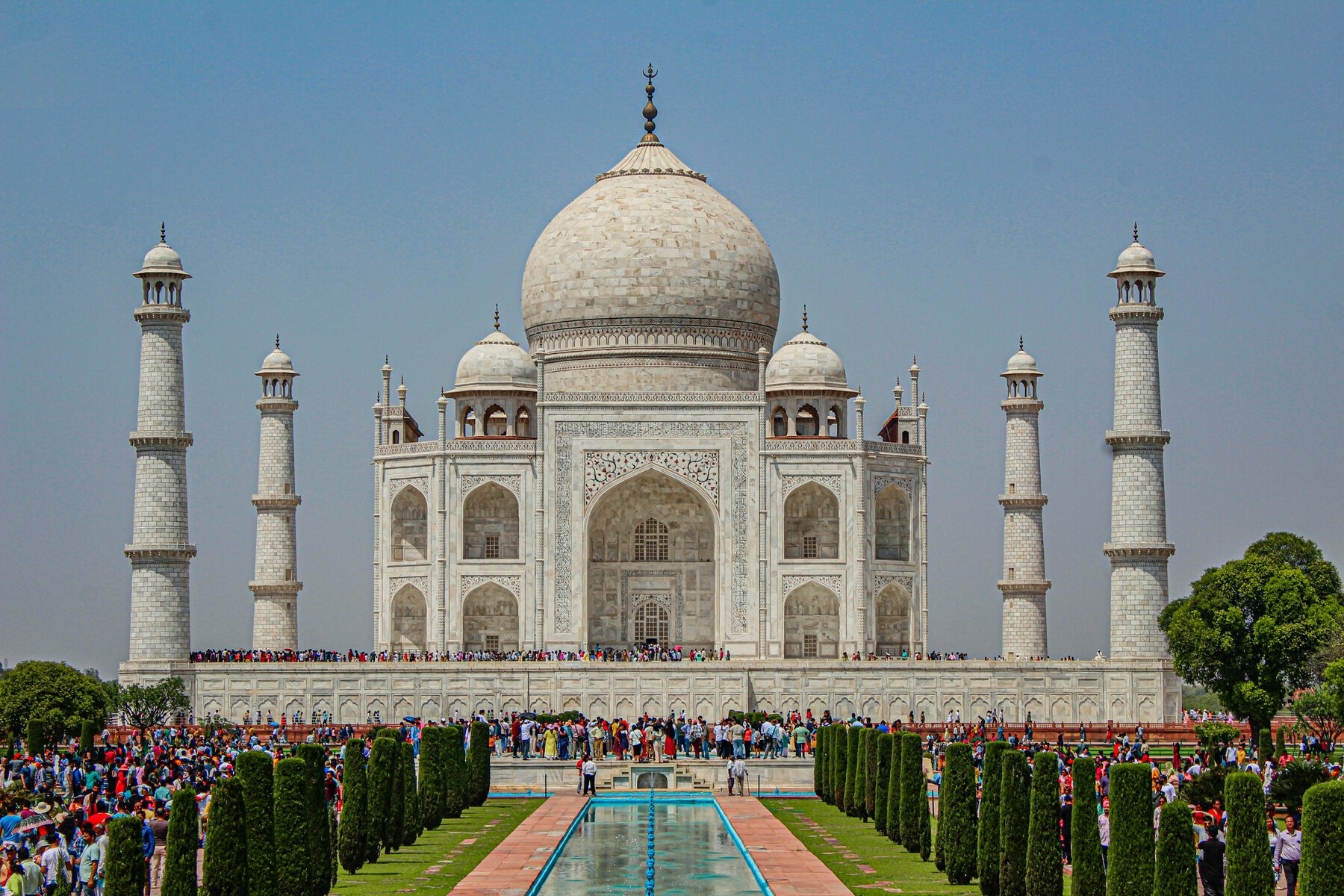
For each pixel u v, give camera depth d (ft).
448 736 375.86
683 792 433.89
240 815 221.66
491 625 599.57
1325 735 454.40
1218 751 405.80
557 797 423.23
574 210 654.94
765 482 586.04
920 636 598.34
